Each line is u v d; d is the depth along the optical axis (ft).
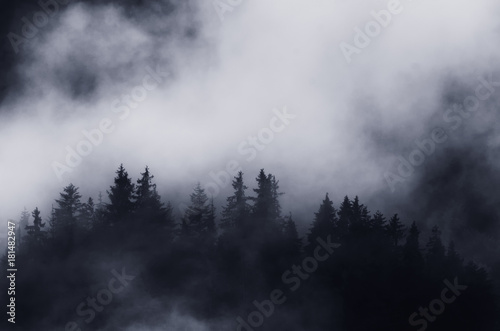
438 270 164.45
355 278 157.07
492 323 159.94
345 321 155.63
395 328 150.41
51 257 176.45
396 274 156.35
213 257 175.83
